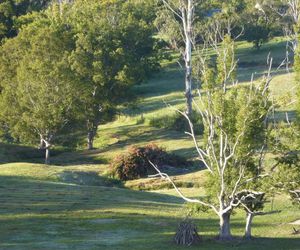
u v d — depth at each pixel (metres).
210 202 29.52
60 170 52.03
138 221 33.75
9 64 69.75
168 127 74.75
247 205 28.83
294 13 74.38
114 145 69.88
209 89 28.19
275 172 28.23
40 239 29.30
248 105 27.25
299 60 29.00
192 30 71.75
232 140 27.80
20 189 41.72
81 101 66.12
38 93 62.78
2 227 31.64
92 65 67.88
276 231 31.42
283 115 60.75
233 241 28.72
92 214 35.06
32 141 66.00
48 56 66.69
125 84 70.31
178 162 56.94
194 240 28.30
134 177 54.41
